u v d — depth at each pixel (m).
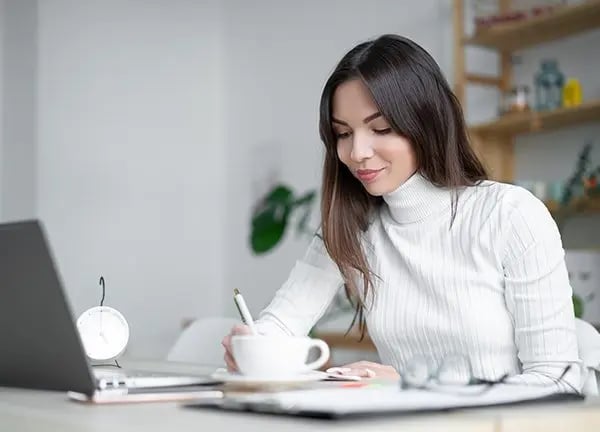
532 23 3.13
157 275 4.75
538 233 1.48
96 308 1.41
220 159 5.04
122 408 0.93
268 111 4.74
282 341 1.10
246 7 4.92
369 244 1.72
